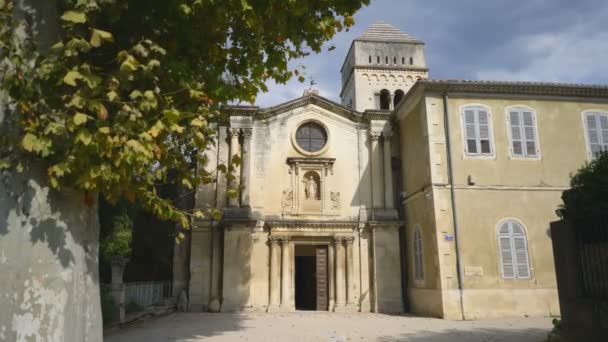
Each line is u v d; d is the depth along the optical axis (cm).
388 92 3456
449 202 1791
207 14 614
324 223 2111
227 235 2025
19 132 430
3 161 414
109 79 507
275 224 2077
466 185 1809
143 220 2156
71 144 455
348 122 2283
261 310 2003
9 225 409
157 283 1992
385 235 2128
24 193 423
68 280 441
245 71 782
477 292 1706
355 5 762
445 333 1309
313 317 1803
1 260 399
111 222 1527
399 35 3647
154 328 1428
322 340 1191
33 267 414
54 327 419
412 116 2062
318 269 2134
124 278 2108
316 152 2216
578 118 1942
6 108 432
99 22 566
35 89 447
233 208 2059
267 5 647
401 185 2212
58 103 468
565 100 1953
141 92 564
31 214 423
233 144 2136
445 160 1831
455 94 1902
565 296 1002
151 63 518
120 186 531
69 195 459
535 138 1894
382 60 3522
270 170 2172
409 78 3488
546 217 1817
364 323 1579
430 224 1816
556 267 1041
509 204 1811
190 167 723
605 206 900
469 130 1869
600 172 947
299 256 2583
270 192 2147
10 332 393
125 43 601
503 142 1873
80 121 445
